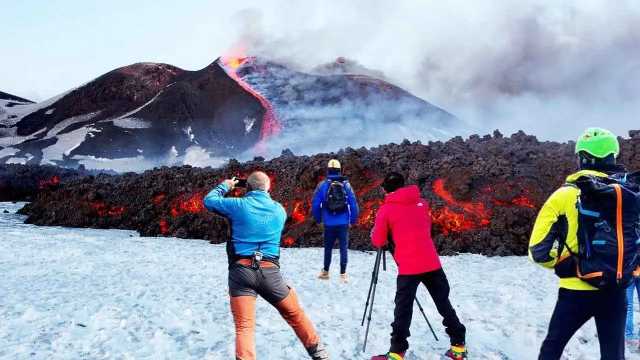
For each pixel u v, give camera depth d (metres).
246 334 3.98
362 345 5.24
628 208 3.11
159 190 20.16
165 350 4.97
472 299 7.50
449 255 12.34
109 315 6.28
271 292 4.11
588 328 5.77
